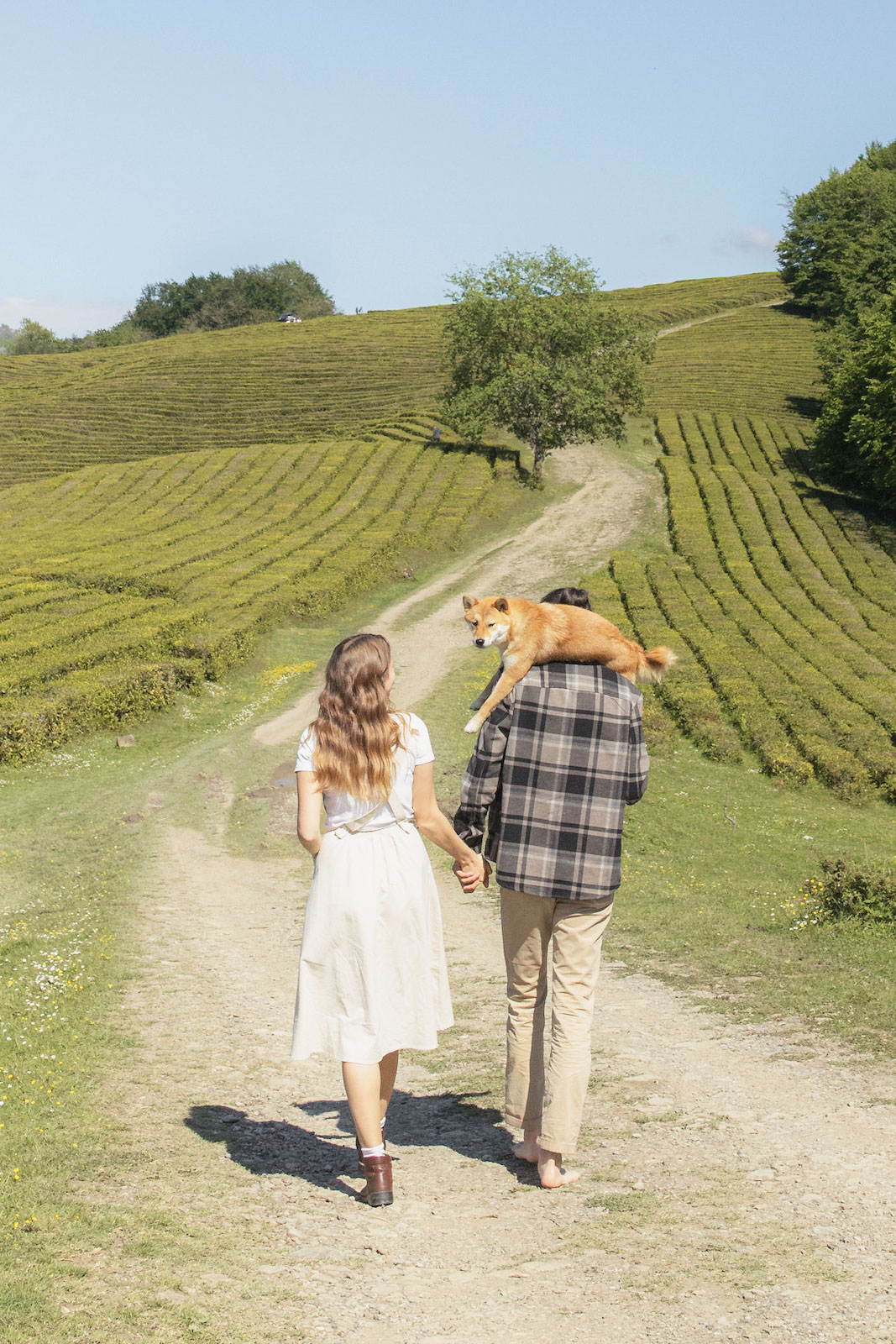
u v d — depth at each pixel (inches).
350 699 162.1
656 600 1717.5
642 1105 223.0
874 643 1478.8
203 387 3646.7
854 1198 166.7
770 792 1008.2
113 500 2333.9
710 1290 136.2
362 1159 168.1
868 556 1962.4
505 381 2422.5
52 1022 308.2
